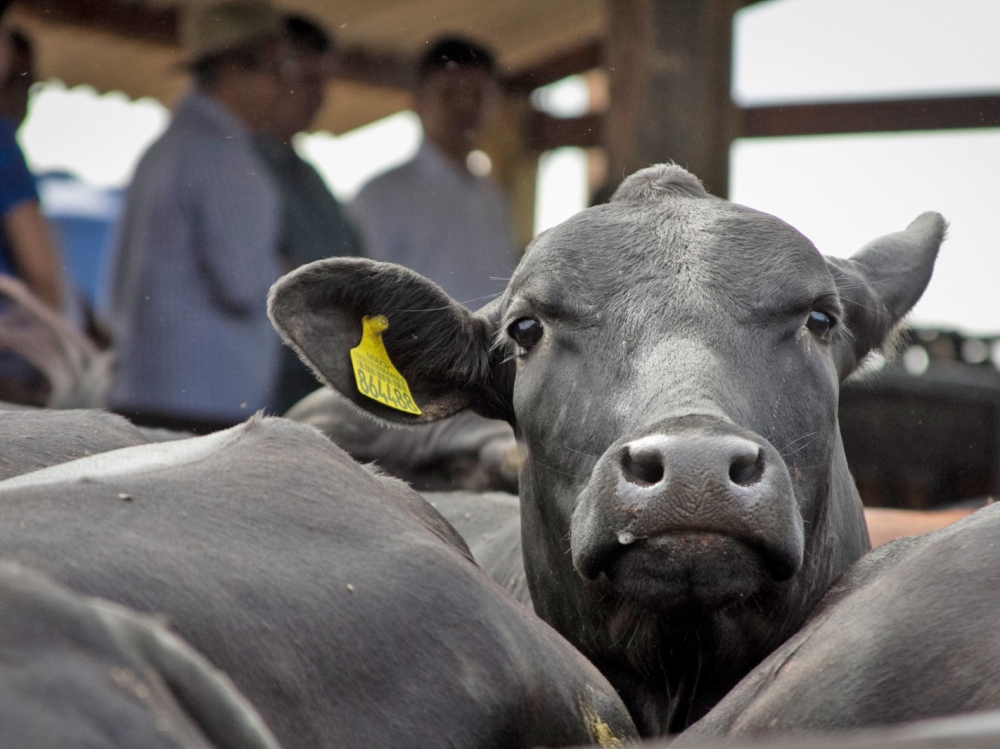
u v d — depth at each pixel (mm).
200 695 2115
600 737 3328
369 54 11578
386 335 4781
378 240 9359
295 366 9195
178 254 8516
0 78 8617
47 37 11008
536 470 4309
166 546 2832
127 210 8789
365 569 3033
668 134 9539
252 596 2809
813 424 4023
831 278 4219
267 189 8609
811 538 4121
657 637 4004
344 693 2828
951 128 11703
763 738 2908
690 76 9562
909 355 11766
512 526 5555
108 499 2941
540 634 3322
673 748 3199
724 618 3932
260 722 2199
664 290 4016
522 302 4273
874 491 11062
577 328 4082
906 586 2932
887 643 2807
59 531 2768
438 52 9492
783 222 4258
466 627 3057
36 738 1857
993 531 2959
